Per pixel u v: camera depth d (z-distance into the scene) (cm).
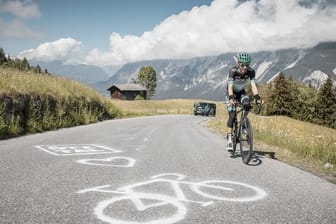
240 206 417
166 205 413
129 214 378
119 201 423
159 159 732
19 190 457
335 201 450
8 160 658
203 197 451
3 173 549
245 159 709
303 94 10519
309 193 486
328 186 532
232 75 726
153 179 543
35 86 1520
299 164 746
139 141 1062
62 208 391
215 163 699
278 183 541
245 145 727
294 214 394
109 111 2697
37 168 596
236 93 762
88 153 789
